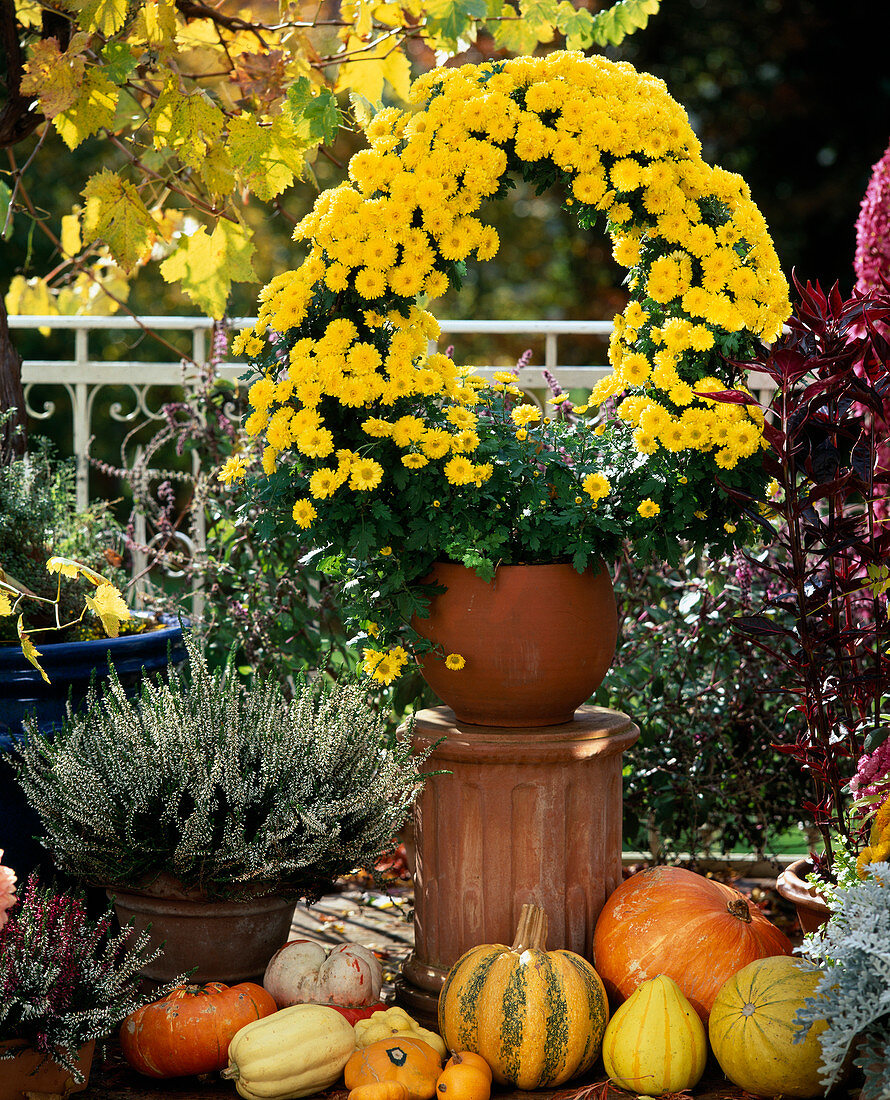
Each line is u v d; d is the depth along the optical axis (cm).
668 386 266
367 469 256
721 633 355
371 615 271
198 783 258
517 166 277
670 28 1156
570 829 277
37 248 1047
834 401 270
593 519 265
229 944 268
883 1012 203
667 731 355
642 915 266
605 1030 249
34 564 308
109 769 267
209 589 381
